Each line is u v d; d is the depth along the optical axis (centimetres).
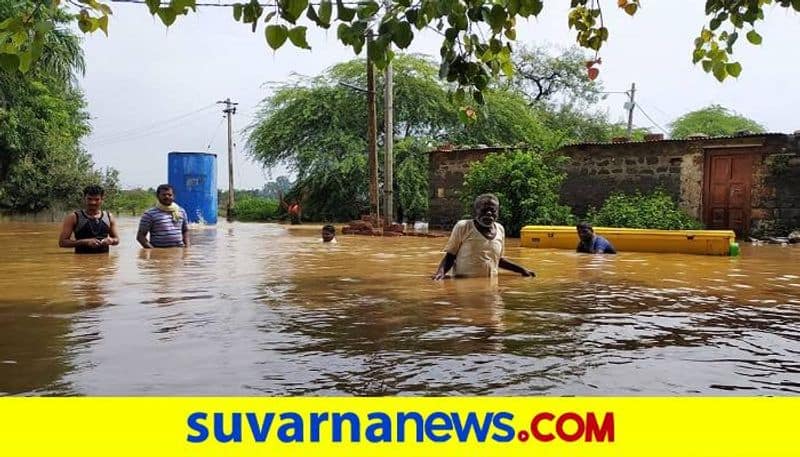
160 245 1084
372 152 1877
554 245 1209
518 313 427
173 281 610
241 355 309
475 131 3225
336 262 846
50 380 268
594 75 451
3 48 320
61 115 3294
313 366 289
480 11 360
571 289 560
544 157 1892
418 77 3272
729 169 1655
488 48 421
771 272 745
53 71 2866
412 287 572
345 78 3366
